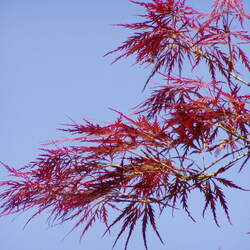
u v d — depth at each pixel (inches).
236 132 87.7
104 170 87.5
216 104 85.3
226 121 86.7
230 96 85.4
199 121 85.3
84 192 87.9
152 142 86.6
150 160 87.3
